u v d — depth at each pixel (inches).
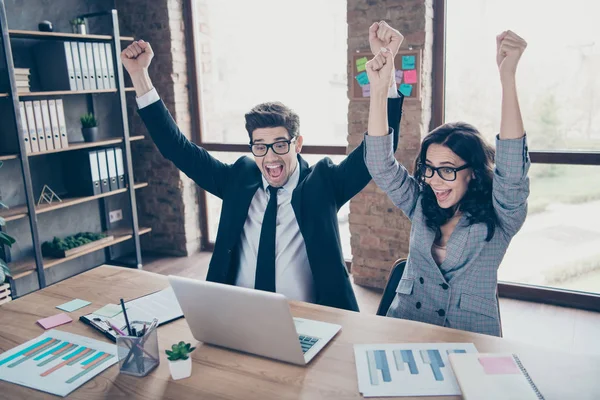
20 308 70.6
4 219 123.3
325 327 61.1
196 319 57.1
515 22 126.7
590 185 126.4
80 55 142.4
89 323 64.8
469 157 62.6
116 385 51.2
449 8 133.0
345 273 76.3
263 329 52.9
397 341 57.2
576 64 122.6
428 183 65.1
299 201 75.5
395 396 47.2
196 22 166.7
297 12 150.8
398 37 68.4
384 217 141.1
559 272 134.0
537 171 131.0
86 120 150.3
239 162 83.9
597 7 118.4
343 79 148.1
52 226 153.5
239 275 79.4
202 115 173.6
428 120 137.6
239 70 163.6
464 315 63.7
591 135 124.4
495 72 131.7
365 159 69.4
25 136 131.0
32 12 143.9
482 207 63.0
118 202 175.3
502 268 140.1
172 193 173.9
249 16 158.1
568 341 113.5
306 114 155.3
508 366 49.2
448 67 136.3
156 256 178.1
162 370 53.6
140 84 78.2
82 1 157.6
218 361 54.9
